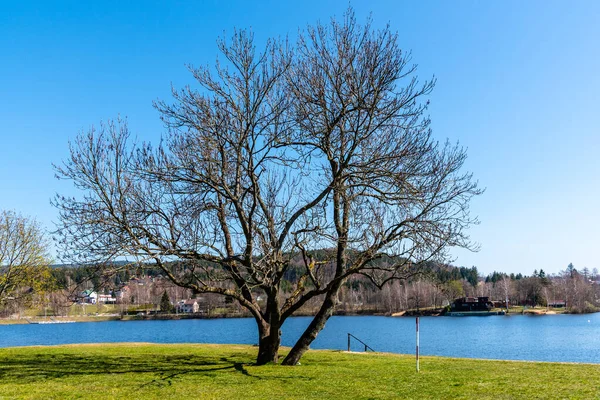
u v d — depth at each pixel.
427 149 18.16
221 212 19.09
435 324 88.38
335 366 19.27
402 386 14.81
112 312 112.81
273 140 18.67
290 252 18.33
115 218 16.73
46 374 17.47
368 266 20.03
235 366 19.27
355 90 18.19
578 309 130.25
